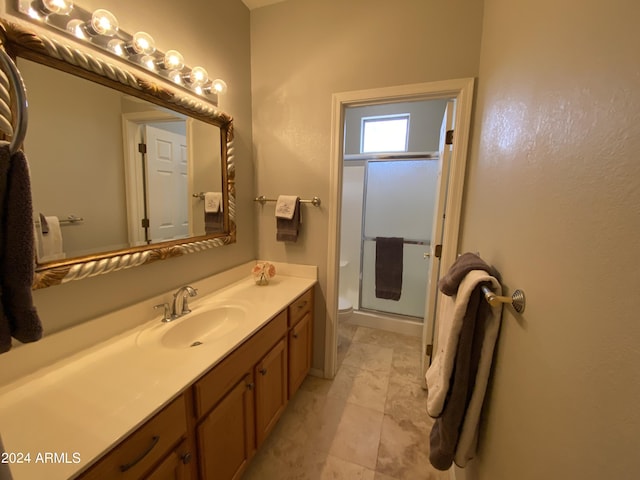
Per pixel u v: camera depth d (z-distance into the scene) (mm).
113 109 1061
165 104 1257
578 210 459
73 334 961
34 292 868
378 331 2787
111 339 1073
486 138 1196
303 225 1905
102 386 825
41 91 852
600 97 414
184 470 880
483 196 1181
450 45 1487
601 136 406
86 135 981
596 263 406
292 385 1648
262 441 1339
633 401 326
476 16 1437
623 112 360
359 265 3053
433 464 973
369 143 3324
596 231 409
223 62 1621
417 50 1539
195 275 1523
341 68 1688
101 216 1045
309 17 1718
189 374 888
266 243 2014
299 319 1696
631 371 331
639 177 327
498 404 796
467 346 846
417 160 2805
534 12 710
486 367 845
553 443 500
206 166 1536
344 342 2566
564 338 484
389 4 1563
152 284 1268
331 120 1743
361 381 2008
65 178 931
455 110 1583
